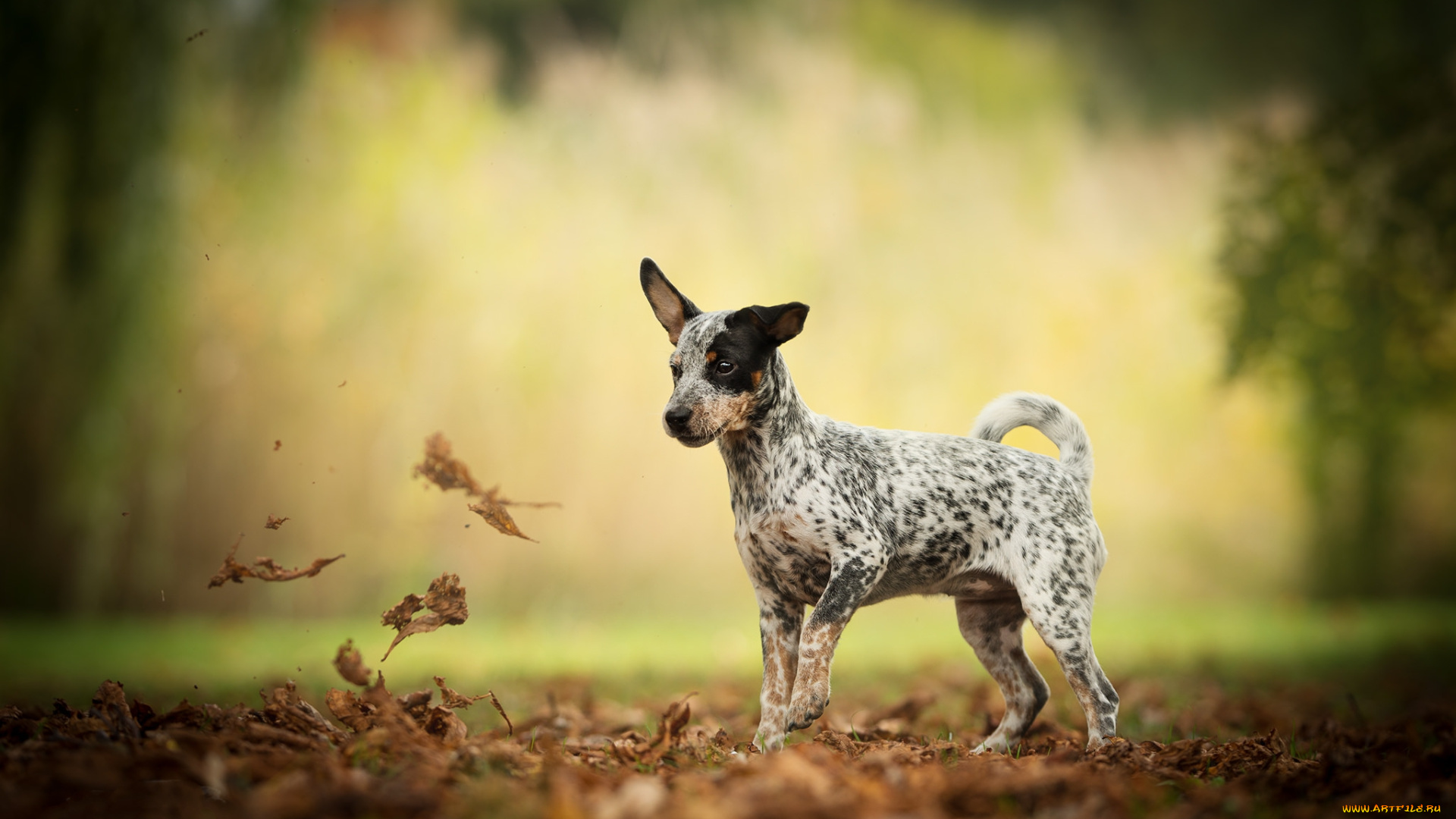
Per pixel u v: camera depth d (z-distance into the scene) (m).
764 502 5.01
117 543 15.48
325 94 16.97
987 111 20.55
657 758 4.09
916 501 5.11
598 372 17.28
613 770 4.02
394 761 3.71
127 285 14.80
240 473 16.03
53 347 14.90
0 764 3.46
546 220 17.80
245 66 16.28
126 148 14.56
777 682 5.05
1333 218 13.44
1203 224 20.31
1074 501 5.32
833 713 6.73
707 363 4.93
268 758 3.62
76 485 14.95
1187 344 19.61
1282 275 13.34
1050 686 8.29
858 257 18.84
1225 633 13.48
